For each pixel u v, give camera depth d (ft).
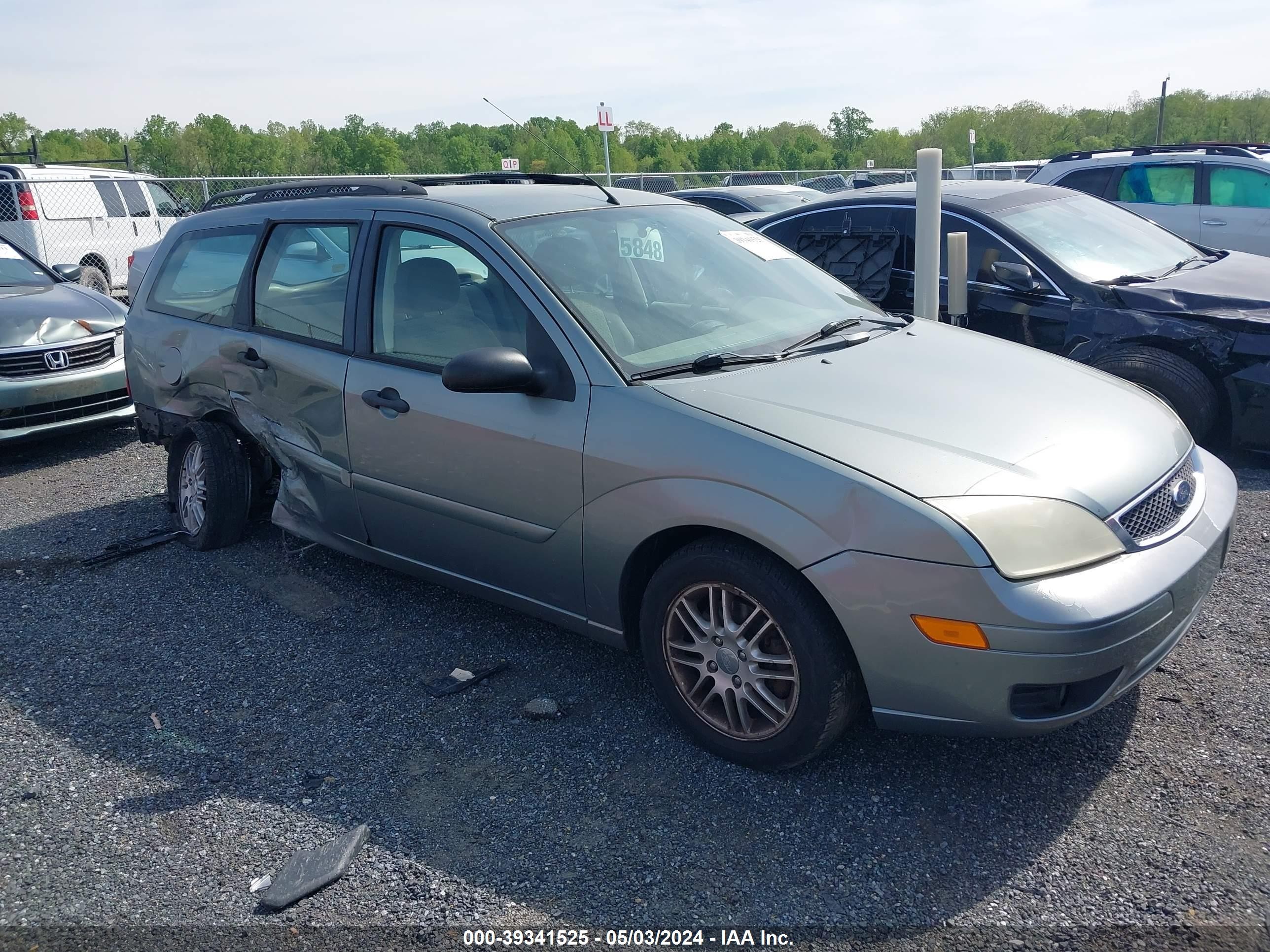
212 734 11.02
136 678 12.37
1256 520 15.81
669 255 12.53
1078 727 10.31
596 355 10.39
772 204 39.68
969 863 8.42
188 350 15.66
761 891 8.21
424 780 9.98
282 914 8.17
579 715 11.05
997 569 8.17
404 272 12.35
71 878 8.71
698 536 9.98
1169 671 11.34
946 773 9.68
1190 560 9.09
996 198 21.04
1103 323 18.52
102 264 48.19
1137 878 8.11
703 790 9.60
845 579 8.57
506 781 9.90
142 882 8.63
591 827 9.12
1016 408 9.98
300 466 13.85
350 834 9.07
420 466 11.92
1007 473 8.80
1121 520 8.90
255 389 14.30
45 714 11.56
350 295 12.91
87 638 13.52
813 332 11.93
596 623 10.87
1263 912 7.68
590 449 10.14
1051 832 8.75
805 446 9.02
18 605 14.69
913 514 8.36
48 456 23.53
